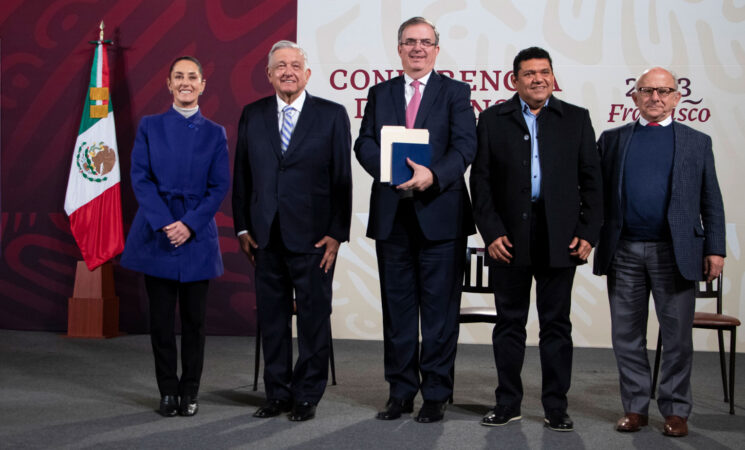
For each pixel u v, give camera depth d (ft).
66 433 9.19
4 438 8.93
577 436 9.38
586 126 9.77
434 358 10.09
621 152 10.00
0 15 18.26
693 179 9.70
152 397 11.37
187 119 10.44
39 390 11.76
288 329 10.41
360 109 17.47
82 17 18.07
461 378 13.37
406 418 10.16
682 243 9.52
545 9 17.04
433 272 10.02
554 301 9.68
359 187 17.38
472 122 10.06
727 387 12.47
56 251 18.15
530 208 9.62
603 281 17.01
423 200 9.85
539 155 9.63
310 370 10.11
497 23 17.16
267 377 10.32
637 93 9.95
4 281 18.30
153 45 17.94
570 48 17.02
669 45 16.78
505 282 9.83
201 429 9.46
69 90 18.10
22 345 16.07
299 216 9.97
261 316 10.28
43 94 18.16
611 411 10.87
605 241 10.08
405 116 10.11
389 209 9.95
